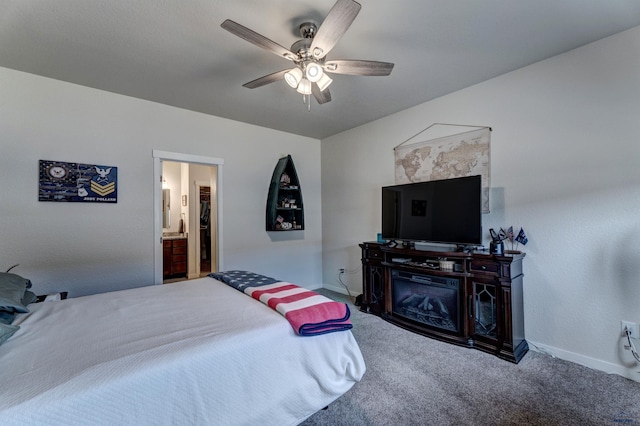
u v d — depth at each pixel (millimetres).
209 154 3660
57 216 2691
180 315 1614
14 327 1303
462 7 1801
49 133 2658
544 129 2463
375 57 2383
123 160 3045
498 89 2729
